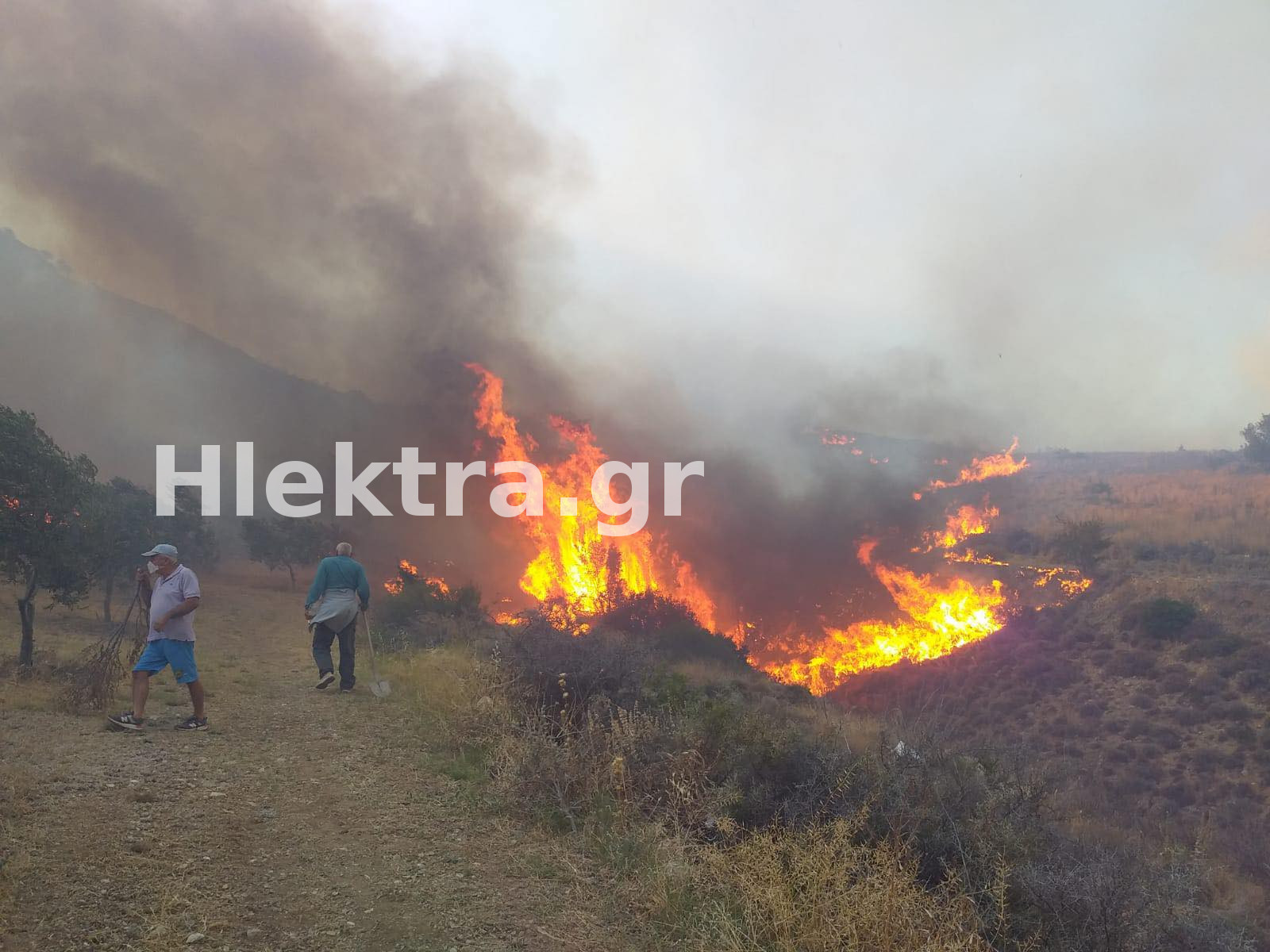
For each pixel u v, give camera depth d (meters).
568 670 8.01
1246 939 5.61
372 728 7.46
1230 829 12.81
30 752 5.67
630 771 5.65
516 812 5.32
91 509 13.59
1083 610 26.39
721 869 4.34
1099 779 15.80
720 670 18.83
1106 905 4.30
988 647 25.36
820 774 5.46
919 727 6.97
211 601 27.31
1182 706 19.27
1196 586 25.42
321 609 9.28
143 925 3.41
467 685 8.16
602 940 3.71
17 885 3.58
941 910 4.06
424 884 4.16
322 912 3.74
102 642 8.17
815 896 3.92
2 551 11.73
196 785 5.37
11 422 12.49
